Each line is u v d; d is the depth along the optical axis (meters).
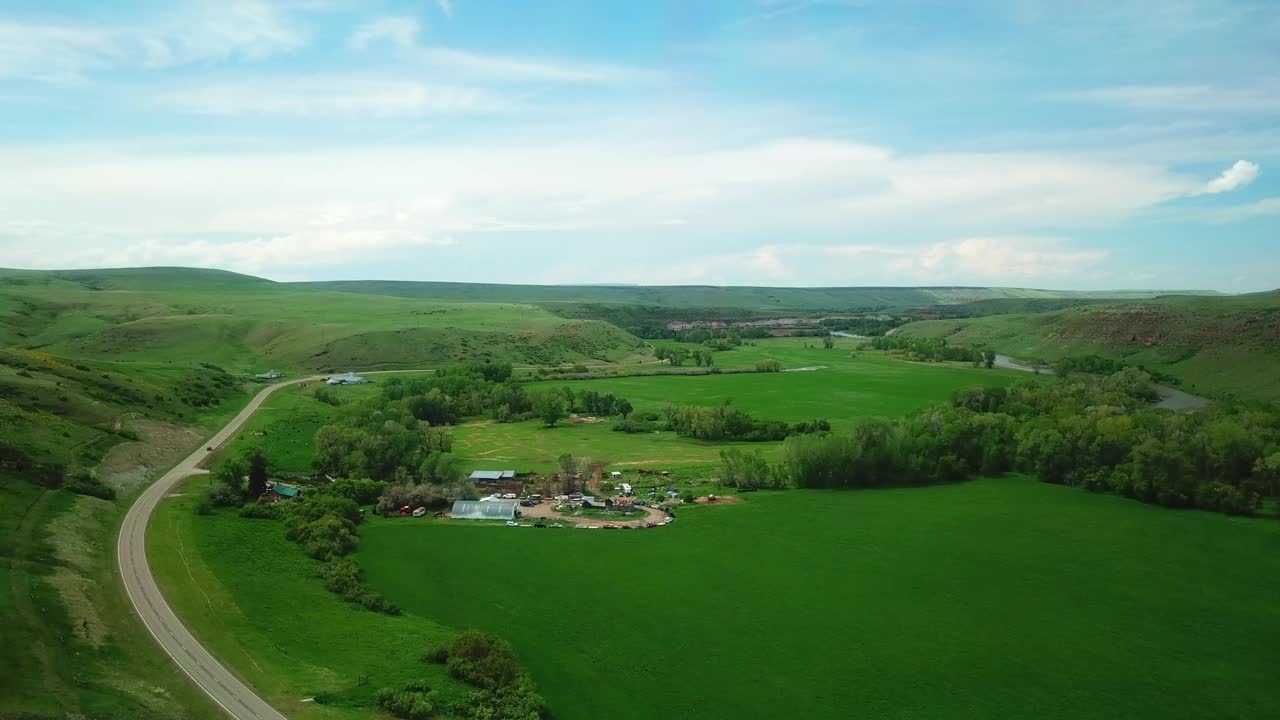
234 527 114.88
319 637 84.75
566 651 88.62
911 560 117.19
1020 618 98.69
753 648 90.38
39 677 64.19
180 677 71.56
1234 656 89.75
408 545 120.94
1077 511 140.88
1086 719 77.62
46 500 105.81
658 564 114.94
